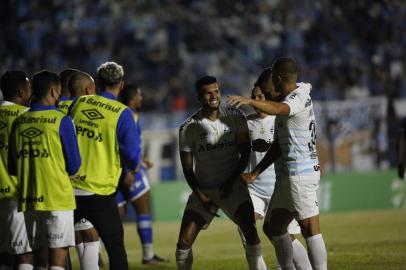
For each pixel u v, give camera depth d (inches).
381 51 2428.6
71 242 559.5
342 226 1266.0
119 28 2485.2
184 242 619.8
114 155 589.3
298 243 640.4
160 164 1843.0
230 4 2600.9
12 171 572.7
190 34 2508.6
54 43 2455.7
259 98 682.8
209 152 619.2
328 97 2249.0
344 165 1827.0
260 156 701.9
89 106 594.6
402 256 849.5
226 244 1092.5
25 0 2532.0
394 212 1515.7
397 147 1022.4
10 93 594.6
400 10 2514.8
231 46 2502.5
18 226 583.5
